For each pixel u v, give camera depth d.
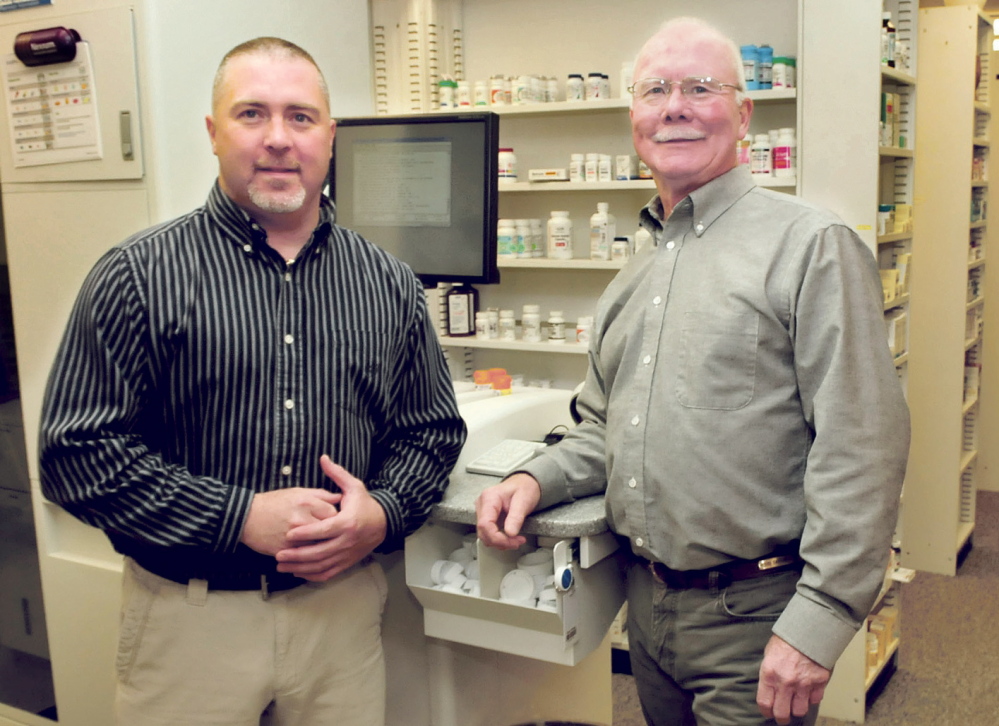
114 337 1.25
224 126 1.30
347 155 2.03
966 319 3.61
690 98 1.33
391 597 1.79
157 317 1.26
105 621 1.94
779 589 1.30
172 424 1.31
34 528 2.04
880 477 1.19
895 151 2.53
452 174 1.92
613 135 2.89
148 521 1.25
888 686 2.78
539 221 2.96
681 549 1.31
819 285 1.23
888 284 2.62
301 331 1.34
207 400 1.30
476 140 1.88
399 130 1.97
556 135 2.99
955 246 3.42
